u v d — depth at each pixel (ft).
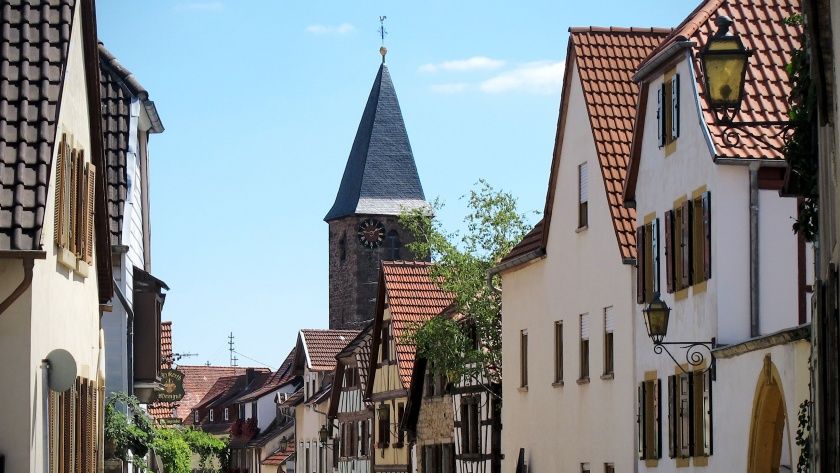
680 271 107.55
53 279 68.54
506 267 154.30
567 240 138.41
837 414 52.75
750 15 104.42
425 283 217.77
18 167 61.11
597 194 130.11
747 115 99.04
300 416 325.83
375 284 463.42
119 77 112.37
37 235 59.77
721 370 94.63
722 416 94.12
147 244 131.64
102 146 82.12
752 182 98.53
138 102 112.16
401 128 468.34
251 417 396.57
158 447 110.83
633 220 124.36
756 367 85.92
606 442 126.72
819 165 63.00
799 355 75.66
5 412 61.41
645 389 116.26
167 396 130.00
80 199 76.07
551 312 142.92
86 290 81.00
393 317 213.05
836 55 50.24
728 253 98.58
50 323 67.72
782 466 87.15
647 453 115.44
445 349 164.04
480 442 175.32
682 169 106.83
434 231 166.20
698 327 102.37
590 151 132.05
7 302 60.90
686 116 105.70
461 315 178.50
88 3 75.61
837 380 52.75
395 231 463.42
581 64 134.21
